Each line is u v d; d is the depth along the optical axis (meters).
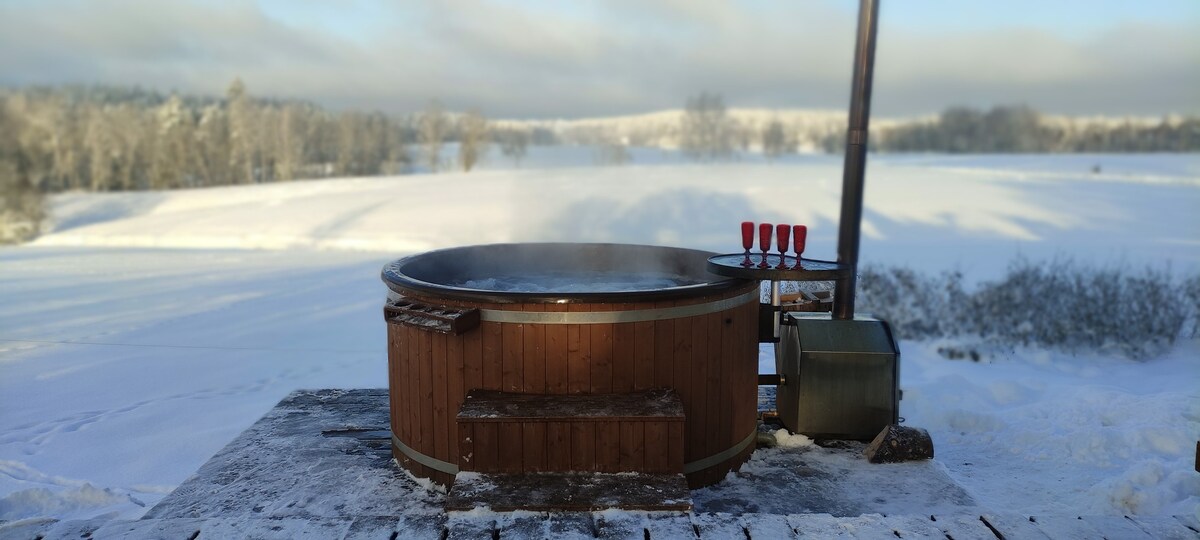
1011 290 7.91
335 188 32.91
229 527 2.25
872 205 20.45
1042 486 3.40
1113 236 14.29
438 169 44.91
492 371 2.82
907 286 8.21
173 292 11.27
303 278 12.62
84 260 15.35
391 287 3.29
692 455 2.94
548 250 4.45
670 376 2.86
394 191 30.39
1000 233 15.06
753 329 3.27
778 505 2.80
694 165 40.91
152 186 31.17
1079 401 4.54
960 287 8.41
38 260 15.40
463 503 2.33
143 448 4.58
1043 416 4.42
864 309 7.75
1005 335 7.00
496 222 20.38
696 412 2.93
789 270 3.04
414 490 2.95
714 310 2.95
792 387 3.60
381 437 3.61
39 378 6.39
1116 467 3.60
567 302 2.74
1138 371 5.89
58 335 8.24
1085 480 3.45
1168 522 2.27
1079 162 38.09
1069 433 4.00
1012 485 3.42
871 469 3.17
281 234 19.55
